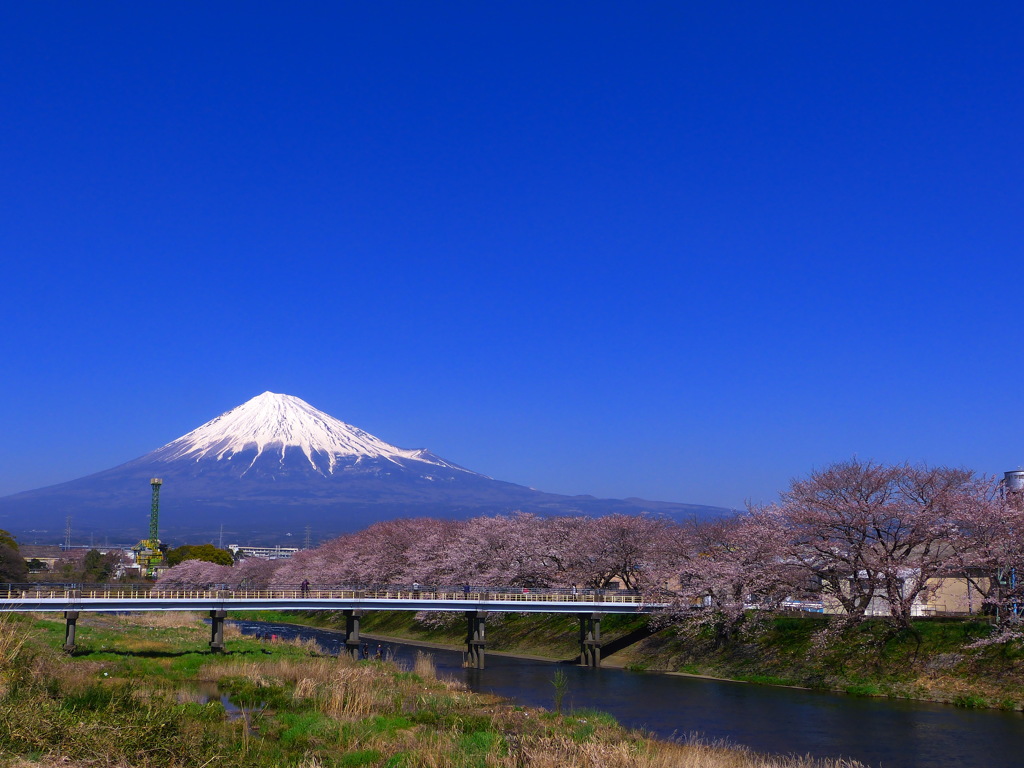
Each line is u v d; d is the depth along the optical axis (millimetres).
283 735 29938
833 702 47656
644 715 43750
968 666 48188
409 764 26172
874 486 56781
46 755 17859
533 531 96000
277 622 119812
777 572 60469
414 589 76250
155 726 21641
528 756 26891
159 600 61281
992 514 52500
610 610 69625
